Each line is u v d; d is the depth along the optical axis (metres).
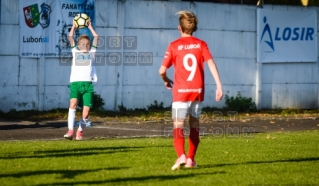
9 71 47.25
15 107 47.53
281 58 57.19
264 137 33.88
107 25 50.19
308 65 58.72
